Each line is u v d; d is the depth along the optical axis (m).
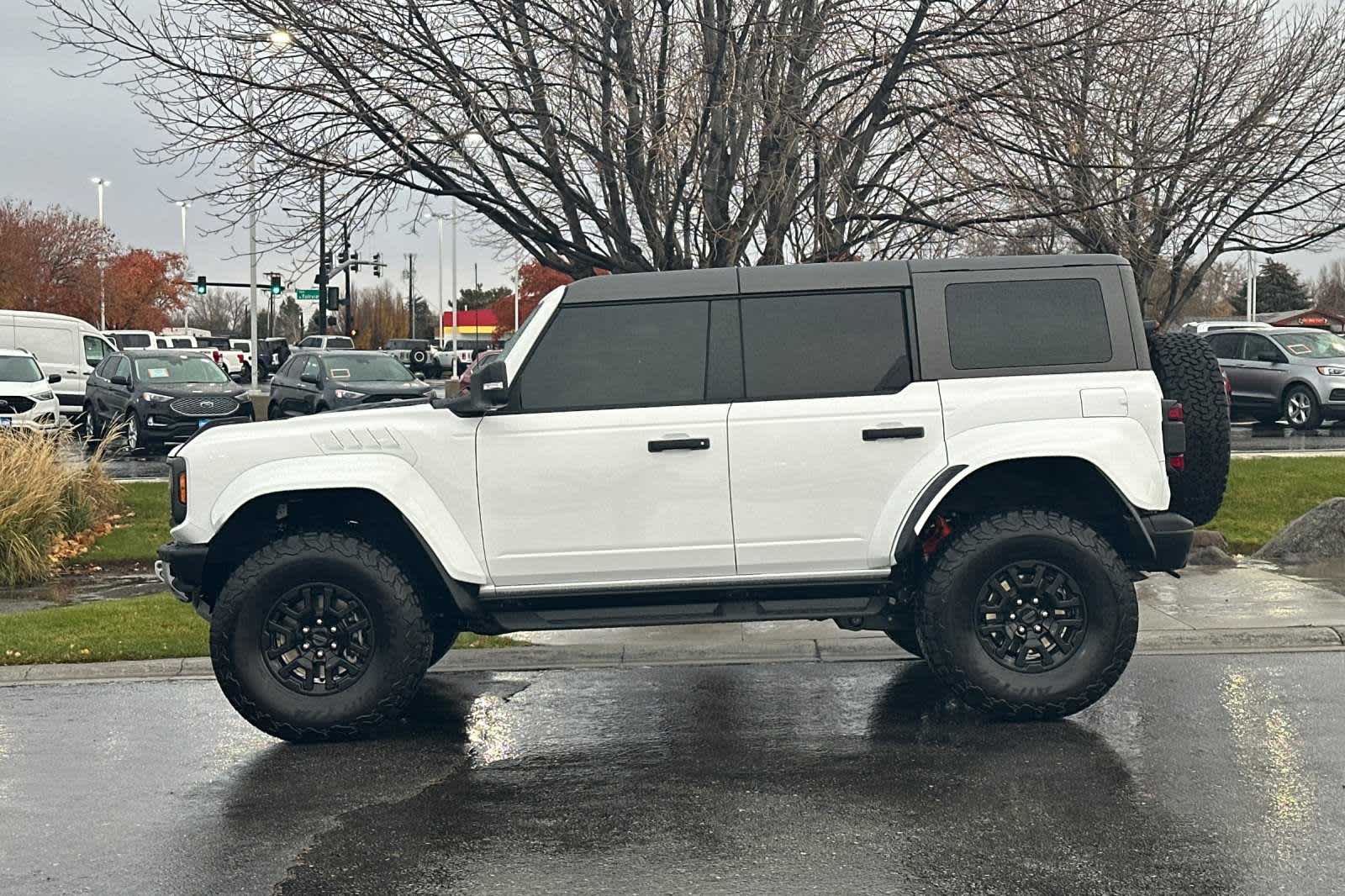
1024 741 6.56
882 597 7.05
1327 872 4.73
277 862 5.08
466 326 89.00
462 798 5.84
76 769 6.48
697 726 7.01
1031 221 12.05
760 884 4.72
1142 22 11.58
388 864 5.02
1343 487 14.79
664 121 10.76
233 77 10.98
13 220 65.12
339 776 6.24
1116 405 6.85
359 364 27.91
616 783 6.02
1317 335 26.33
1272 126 15.05
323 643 6.84
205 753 6.74
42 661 8.99
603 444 6.88
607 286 7.02
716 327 6.98
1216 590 10.31
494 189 11.58
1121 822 5.31
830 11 10.98
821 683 7.96
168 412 24.84
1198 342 7.42
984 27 11.06
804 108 11.19
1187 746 6.40
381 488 6.84
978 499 7.31
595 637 9.12
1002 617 6.83
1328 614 9.31
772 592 7.02
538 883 4.79
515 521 6.90
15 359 27.05
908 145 11.62
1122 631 6.75
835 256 11.68
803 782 5.96
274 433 6.96
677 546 6.90
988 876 4.75
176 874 4.97
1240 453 19.91
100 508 15.44
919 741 6.61
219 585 7.36
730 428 6.88
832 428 6.86
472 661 8.74
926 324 6.95
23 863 5.12
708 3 11.00
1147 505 6.81
